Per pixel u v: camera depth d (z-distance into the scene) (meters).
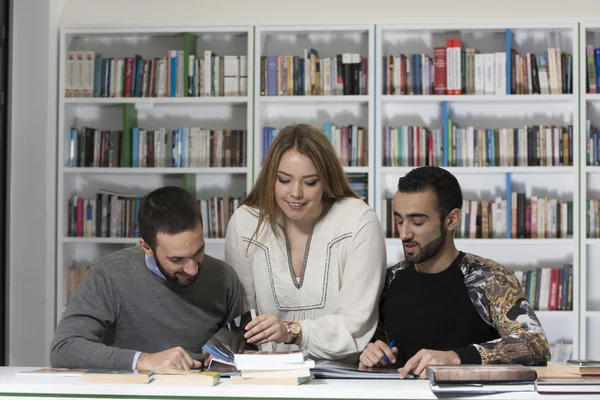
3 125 4.64
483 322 2.33
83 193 4.89
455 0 4.68
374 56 4.58
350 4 4.71
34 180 4.64
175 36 4.89
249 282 2.55
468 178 4.77
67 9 4.79
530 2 4.65
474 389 1.80
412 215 2.32
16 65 4.66
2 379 1.94
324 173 2.39
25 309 4.62
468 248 4.73
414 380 1.98
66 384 1.86
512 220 4.60
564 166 4.53
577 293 4.49
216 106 4.89
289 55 4.79
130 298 2.33
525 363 2.12
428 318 2.37
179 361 2.07
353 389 1.81
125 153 4.73
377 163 4.56
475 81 4.61
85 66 4.76
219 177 4.88
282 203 2.40
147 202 2.18
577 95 4.52
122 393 1.83
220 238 4.70
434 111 4.78
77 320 2.25
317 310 2.48
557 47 4.73
